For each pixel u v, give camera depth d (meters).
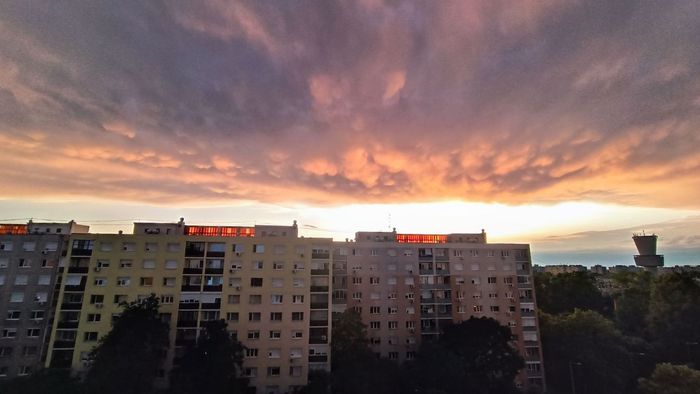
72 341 48.81
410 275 63.84
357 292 62.03
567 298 81.44
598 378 57.72
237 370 49.81
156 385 47.59
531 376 60.66
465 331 52.91
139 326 42.97
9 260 52.28
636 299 75.25
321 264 56.00
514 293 64.94
